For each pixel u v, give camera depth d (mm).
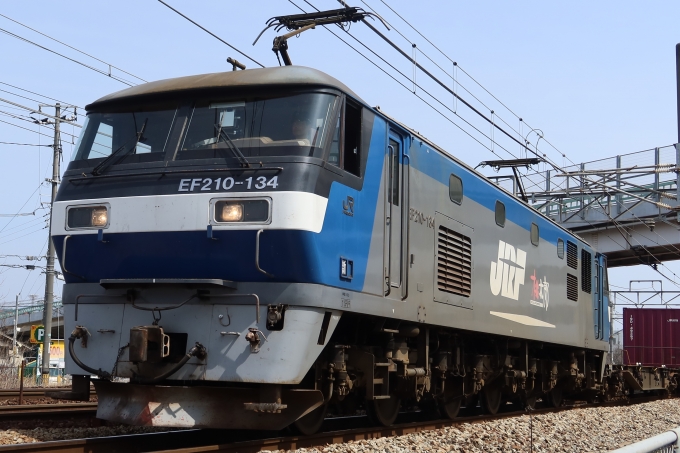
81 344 8812
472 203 12562
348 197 8781
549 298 16281
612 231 33500
